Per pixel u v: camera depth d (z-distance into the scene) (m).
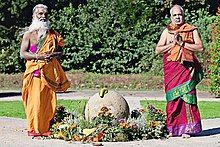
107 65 32.66
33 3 33.66
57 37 13.46
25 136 13.38
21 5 33.25
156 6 32.81
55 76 13.30
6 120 16.77
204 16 32.59
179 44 13.05
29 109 13.26
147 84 30.56
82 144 12.23
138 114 13.63
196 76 13.21
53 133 13.17
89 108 13.22
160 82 30.55
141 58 32.56
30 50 13.30
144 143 12.29
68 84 13.56
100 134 12.52
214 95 26.42
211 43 28.41
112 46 32.72
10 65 32.91
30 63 13.25
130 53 32.59
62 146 11.95
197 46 13.05
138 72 32.50
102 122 12.85
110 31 32.84
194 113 13.20
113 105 13.14
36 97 13.14
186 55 13.02
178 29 13.15
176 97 13.12
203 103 22.25
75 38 32.91
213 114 18.56
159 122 13.23
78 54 32.81
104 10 33.19
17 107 21.06
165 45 13.21
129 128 12.66
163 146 11.92
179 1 33.44
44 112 13.23
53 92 13.32
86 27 33.06
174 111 13.16
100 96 13.29
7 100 24.27
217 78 25.22
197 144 12.20
